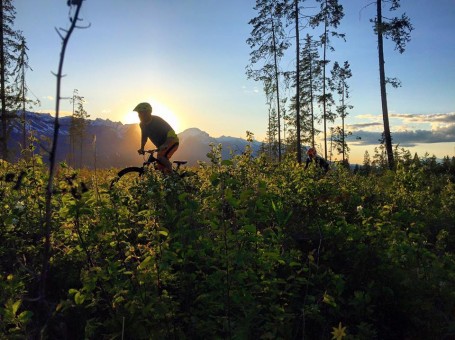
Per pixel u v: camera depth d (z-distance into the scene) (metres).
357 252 4.56
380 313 3.97
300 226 5.66
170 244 3.61
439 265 4.05
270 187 6.56
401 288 4.07
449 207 8.62
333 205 6.59
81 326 3.52
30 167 4.44
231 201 3.16
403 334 3.90
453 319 3.76
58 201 4.43
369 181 11.62
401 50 22.25
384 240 4.75
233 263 3.26
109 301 3.44
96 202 3.95
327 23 31.83
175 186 4.23
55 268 4.16
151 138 6.79
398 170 9.97
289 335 3.32
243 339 2.99
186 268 3.84
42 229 4.20
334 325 3.79
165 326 3.25
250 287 3.58
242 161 5.97
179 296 3.60
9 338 2.87
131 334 3.14
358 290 4.01
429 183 11.90
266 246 3.85
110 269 3.33
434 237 6.61
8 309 2.90
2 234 4.20
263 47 33.97
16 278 3.41
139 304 3.17
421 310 3.90
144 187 4.06
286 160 9.33
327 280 4.02
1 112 21.53
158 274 3.27
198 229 3.57
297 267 4.25
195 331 3.35
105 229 3.70
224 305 3.29
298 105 29.77
